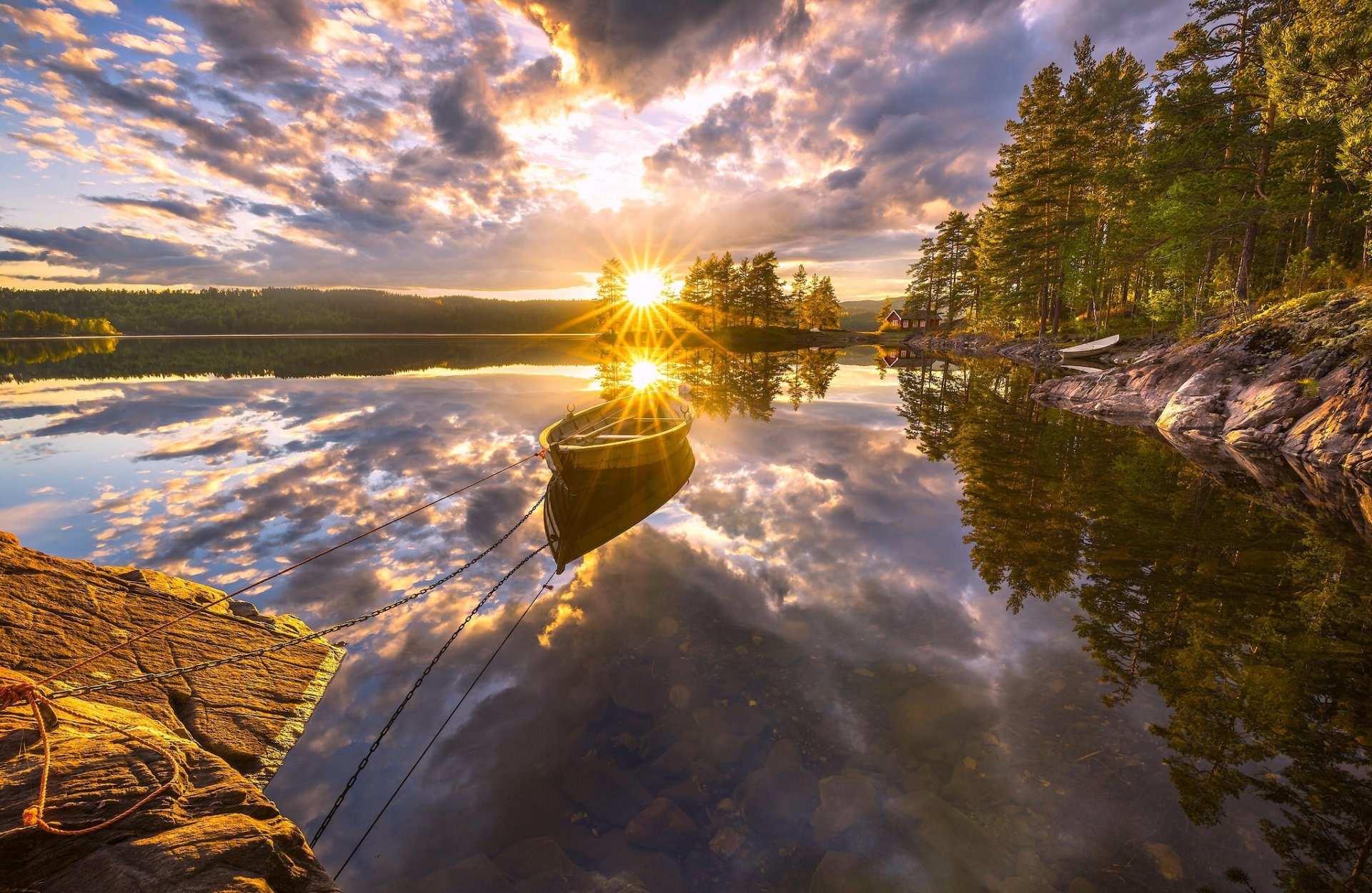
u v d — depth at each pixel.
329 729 5.10
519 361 51.59
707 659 6.14
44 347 78.88
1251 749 4.46
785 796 4.24
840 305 101.88
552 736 4.98
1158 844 3.66
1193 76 24.08
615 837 3.94
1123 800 4.03
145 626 5.67
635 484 12.14
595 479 10.88
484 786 4.43
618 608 7.35
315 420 21.02
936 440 16.97
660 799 4.23
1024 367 37.25
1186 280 27.42
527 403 25.67
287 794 4.38
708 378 36.34
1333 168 21.47
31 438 17.47
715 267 83.69
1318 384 14.06
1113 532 9.23
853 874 3.54
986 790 4.18
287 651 6.10
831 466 14.40
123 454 15.42
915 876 3.51
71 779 3.03
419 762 4.70
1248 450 14.20
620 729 5.07
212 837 2.89
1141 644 6.05
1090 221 37.41
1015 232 40.59
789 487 12.76
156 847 2.79
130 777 3.19
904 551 8.95
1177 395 18.05
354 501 11.70
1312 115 16.72
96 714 3.86
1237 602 6.83
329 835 3.99
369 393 28.50
